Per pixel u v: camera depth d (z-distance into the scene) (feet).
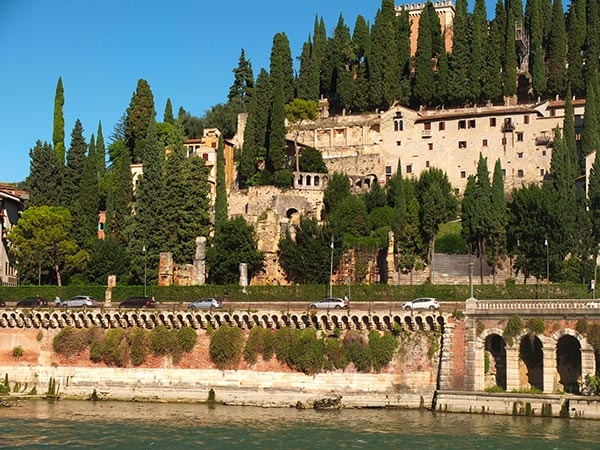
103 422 331.16
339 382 371.97
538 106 611.47
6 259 537.65
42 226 507.71
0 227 533.96
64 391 404.57
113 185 575.79
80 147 570.05
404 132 635.25
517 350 350.43
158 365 396.37
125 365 400.06
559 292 393.29
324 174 600.39
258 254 495.00
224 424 326.03
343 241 491.31
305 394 374.22
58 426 322.14
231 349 386.52
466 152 617.21
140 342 399.03
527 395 337.93
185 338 393.70
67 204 550.36
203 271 492.54
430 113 644.27
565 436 295.07
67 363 408.26
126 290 439.63
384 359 368.27
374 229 526.57
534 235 469.57
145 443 290.15
